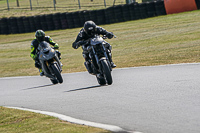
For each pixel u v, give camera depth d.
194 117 16.98
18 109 24.70
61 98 28.22
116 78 37.16
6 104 29.41
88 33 29.61
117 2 173.50
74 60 68.69
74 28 123.69
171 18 101.81
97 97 26.17
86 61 31.81
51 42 38.28
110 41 85.62
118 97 24.97
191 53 49.66
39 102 27.84
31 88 39.88
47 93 32.97
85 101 25.16
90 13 119.81
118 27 105.75
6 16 159.50
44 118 20.66
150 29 91.19
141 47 68.75
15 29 129.25
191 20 90.81
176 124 16.23
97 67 30.23
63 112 22.30
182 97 21.98
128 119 18.27
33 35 122.81
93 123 17.98
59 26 125.69
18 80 51.34
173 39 69.44
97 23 118.62
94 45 29.00
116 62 55.88
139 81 32.12
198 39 63.09
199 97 21.30
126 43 78.50
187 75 31.45
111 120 18.52
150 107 20.36
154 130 15.78
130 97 24.36
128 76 37.53
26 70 64.31
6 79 54.62
